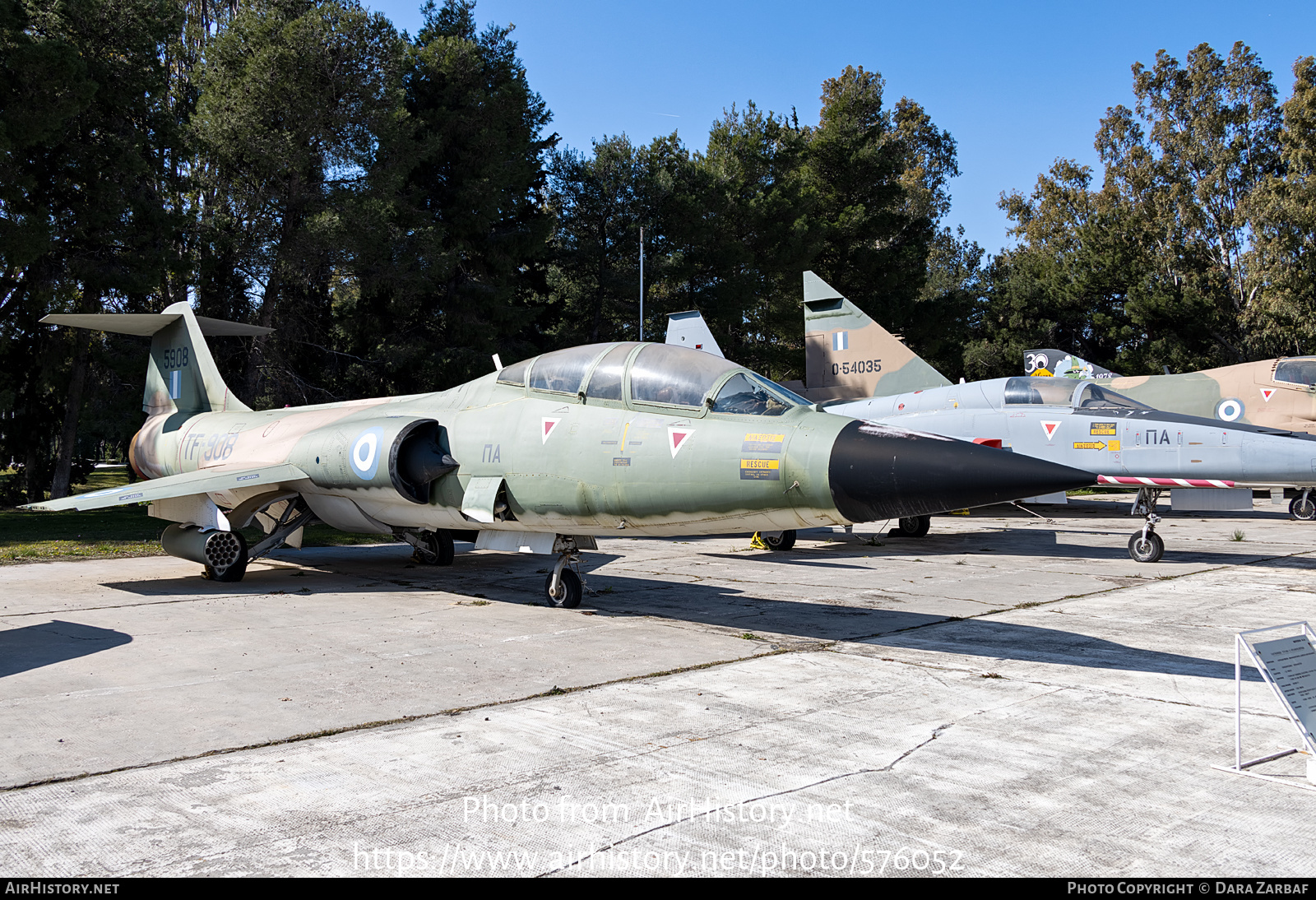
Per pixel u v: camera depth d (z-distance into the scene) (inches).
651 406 315.0
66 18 901.2
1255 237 1588.3
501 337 1208.8
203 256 994.1
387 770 169.2
